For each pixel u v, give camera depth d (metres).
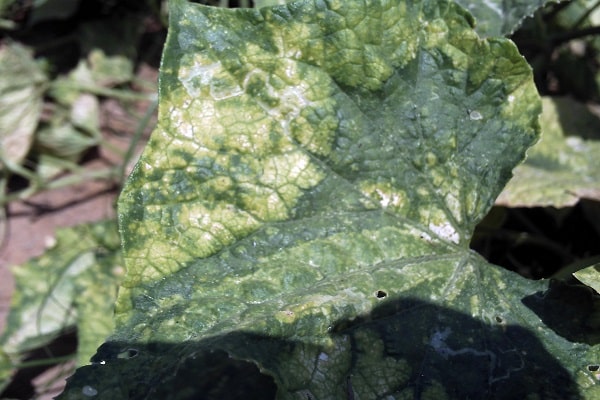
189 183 0.36
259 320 0.35
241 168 0.36
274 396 0.33
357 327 0.35
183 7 0.36
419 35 0.38
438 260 0.37
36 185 0.58
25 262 0.52
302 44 0.37
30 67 0.62
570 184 0.45
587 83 0.56
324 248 0.37
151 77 0.67
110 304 0.48
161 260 0.36
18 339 0.49
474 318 0.36
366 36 0.37
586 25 0.56
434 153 0.38
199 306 0.35
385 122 0.38
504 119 0.38
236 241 0.36
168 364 0.34
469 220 0.38
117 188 0.60
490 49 0.38
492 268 0.38
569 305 0.37
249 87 0.37
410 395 0.35
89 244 0.52
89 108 0.63
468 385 0.35
